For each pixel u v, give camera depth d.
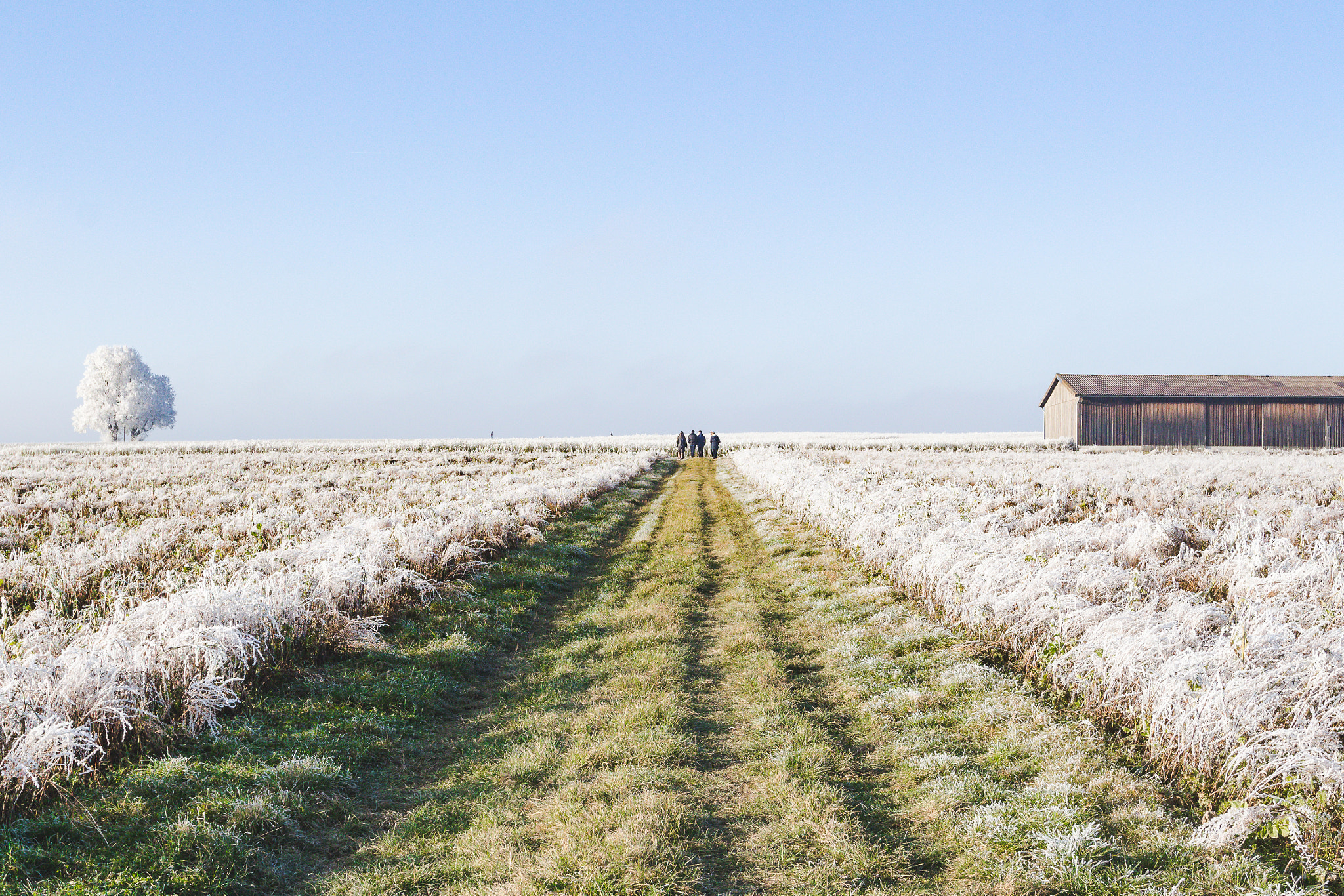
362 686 7.35
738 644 8.70
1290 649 5.76
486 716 7.03
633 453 49.78
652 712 6.61
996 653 7.82
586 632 9.50
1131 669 5.89
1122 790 4.99
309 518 15.84
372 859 4.61
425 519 13.92
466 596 10.70
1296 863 4.21
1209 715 5.04
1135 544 10.24
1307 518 12.69
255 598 7.65
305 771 5.40
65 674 5.59
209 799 4.97
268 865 4.47
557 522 17.61
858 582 11.19
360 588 9.59
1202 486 19.61
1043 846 4.42
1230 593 8.11
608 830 4.70
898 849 4.52
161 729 5.71
